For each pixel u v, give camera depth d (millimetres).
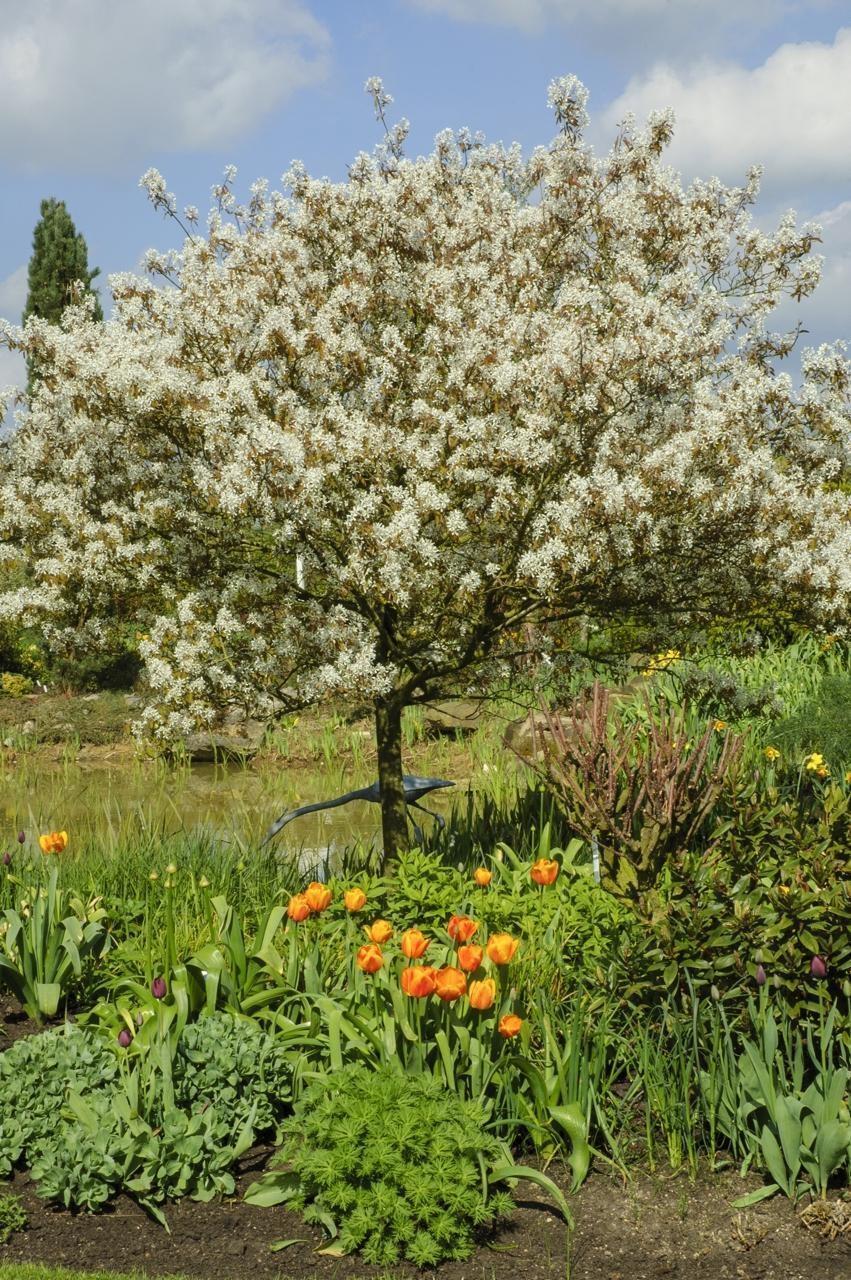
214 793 12367
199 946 5441
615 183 7324
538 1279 3361
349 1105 3686
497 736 13359
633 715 9797
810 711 9758
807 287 7062
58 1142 3967
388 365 6035
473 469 5707
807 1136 3779
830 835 4555
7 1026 5105
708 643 6930
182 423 6012
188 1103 4156
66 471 6191
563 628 6656
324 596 6332
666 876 5141
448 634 6344
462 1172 3545
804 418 6070
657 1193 3789
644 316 5766
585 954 4785
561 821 6996
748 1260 3424
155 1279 3383
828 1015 4012
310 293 6590
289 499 5539
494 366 5836
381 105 7305
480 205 7270
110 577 6191
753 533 5680
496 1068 4004
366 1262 3494
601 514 5285
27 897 5805
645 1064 4066
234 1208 3830
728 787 5137
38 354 6160
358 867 7172
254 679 6207
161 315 6691
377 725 7074
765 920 4180
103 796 12242
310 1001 4637
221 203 7484
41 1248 3594
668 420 5914
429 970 3777
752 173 7281
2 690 17516
